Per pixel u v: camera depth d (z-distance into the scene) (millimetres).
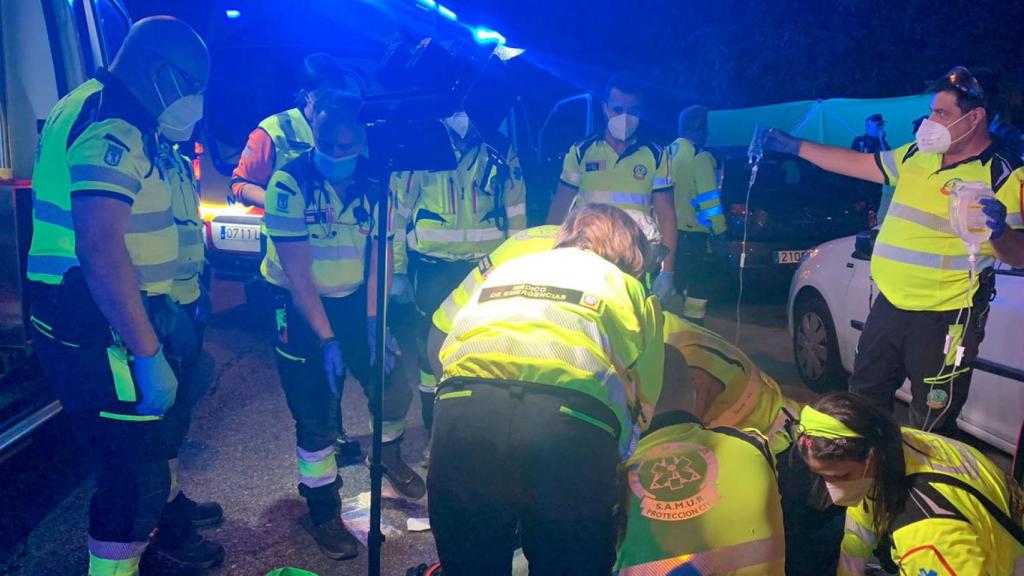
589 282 2232
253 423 4918
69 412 2748
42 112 3727
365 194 3330
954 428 3627
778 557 2146
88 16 4004
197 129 3355
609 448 2113
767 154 7996
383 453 3934
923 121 3334
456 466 2145
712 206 6113
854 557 2650
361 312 3521
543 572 2143
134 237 2725
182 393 3324
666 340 2922
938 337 3473
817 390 5676
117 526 2797
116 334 2656
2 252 3502
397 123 2596
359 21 6688
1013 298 4000
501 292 2279
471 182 4047
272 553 3539
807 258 5773
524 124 7398
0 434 3316
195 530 3525
